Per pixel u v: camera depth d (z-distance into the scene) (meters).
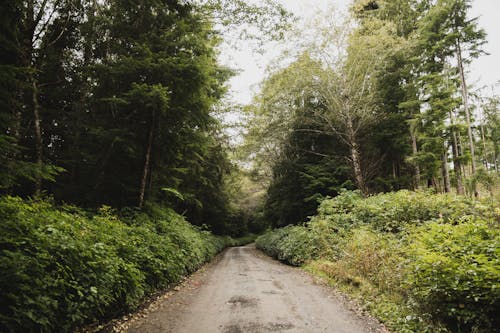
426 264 5.05
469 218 7.53
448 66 21.30
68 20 10.73
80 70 10.09
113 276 5.34
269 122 22.95
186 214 23.62
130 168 11.05
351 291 7.75
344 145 21.28
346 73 18.81
